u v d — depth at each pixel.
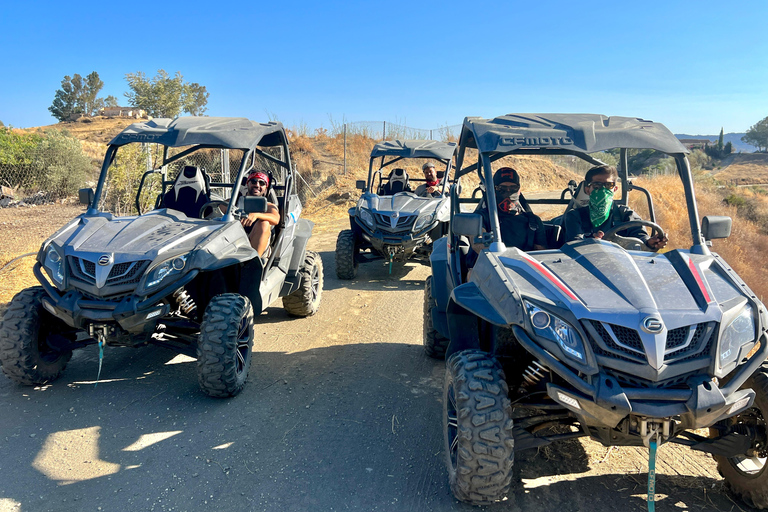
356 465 3.26
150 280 3.88
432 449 3.46
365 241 8.62
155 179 11.84
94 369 4.71
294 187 6.44
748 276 12.60
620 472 3.21
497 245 3.21
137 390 4.29
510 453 2.61
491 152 3.31
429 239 8.44
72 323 3.90
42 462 3.23
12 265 7.84
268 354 5.18
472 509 2.83
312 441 3.54
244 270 4.58
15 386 4.31
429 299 4.87
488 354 2.89
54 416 3.82
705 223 3.21
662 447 3.51
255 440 3.54
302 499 2.91
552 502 2.90
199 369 3.94
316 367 4.85
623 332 2.48
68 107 81.69
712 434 3.02
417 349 5.36
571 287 2.74
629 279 2.77
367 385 4.46
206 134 4.74
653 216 4.12
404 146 9.94
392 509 2.83
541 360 2.54
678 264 2.98
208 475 3.13
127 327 3.84
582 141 3.27
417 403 4.13
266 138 6.04
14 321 4.06
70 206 17.22
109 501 2.87
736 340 2.57
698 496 2.97
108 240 4.17
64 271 3.97
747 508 2.86
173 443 3.48
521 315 2.63
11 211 15.61
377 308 6.83
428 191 9.68
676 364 2.42
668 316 2.51
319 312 6.65
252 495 2.94
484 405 2.62
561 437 2.81
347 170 21.64
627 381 2.44
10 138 18.42
